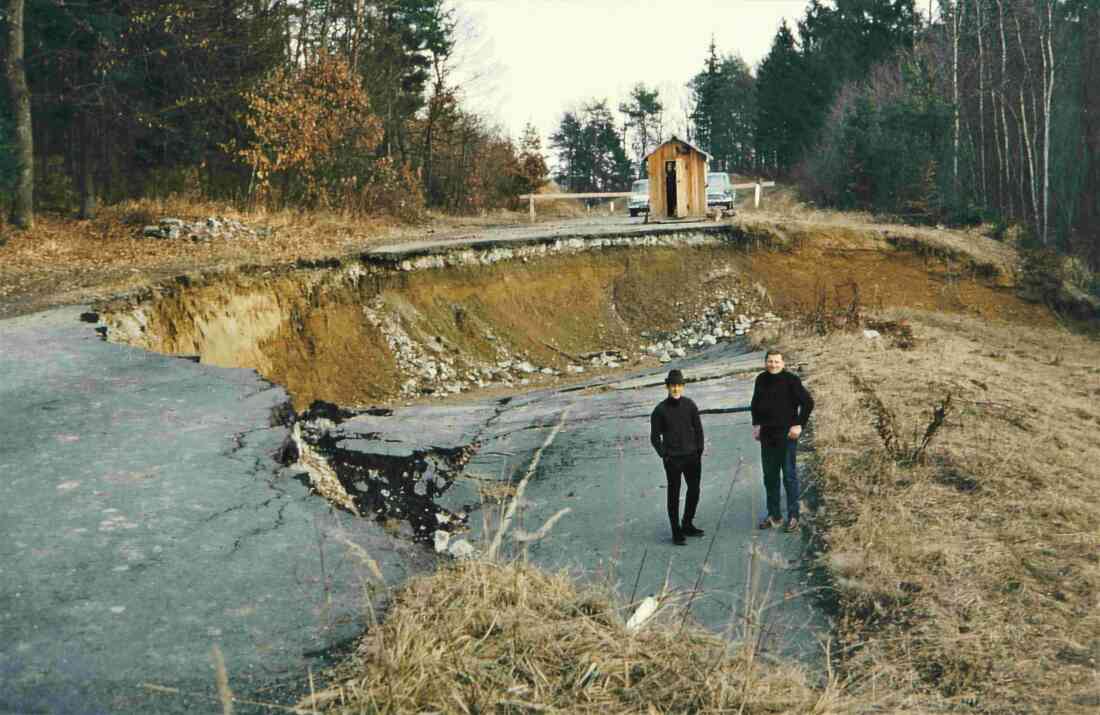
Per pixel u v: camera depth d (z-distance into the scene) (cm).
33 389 941
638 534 768
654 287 2436
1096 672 466
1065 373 1631
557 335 2227
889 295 2527
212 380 1016
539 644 389
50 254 1888
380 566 544
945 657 493
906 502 729
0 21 2311
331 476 866
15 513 591
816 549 674
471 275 2202
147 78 2636
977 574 591
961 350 1642
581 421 1234
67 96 2334
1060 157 4719
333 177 2966
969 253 2633
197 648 421
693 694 364
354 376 1806
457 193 4481
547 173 5209
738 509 807
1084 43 4819
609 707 350
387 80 3950
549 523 457
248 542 562
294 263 1881
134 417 846
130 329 1419
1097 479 834
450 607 420
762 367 1467
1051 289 2628
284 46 3050
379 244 2270
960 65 4541
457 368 1948
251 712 360
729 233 2616
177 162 2795
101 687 381
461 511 859
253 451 759
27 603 461
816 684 458
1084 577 580
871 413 1013
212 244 2114
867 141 3500
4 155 2103
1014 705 439
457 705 342
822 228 2639
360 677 376
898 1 5944
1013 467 817
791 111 6203
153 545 548
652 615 438
